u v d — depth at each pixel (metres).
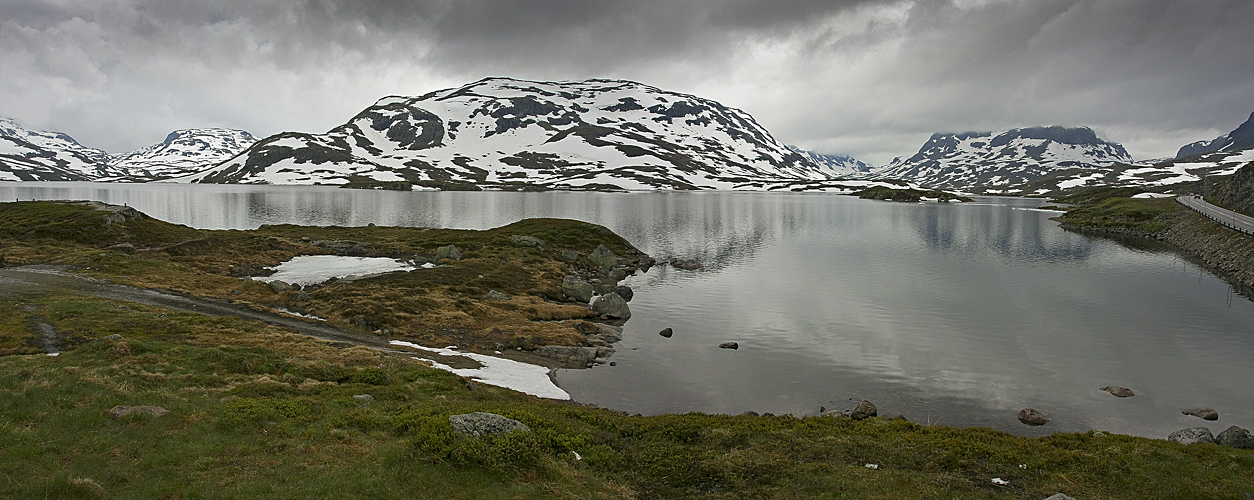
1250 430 31.30
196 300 50.31
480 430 21.02
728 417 29.20
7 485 15.09
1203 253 95.75
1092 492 20.20
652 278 78.25
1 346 30.33
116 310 40.19
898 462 22.72
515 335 47.03
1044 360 43.12
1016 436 27.73
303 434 20.92
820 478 20.92
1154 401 35.34
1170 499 19.77
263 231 100.94
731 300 64.12
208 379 26.86
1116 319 55.06
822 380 39.09
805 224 156.12
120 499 15.27
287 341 37.62
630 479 20.62
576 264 85.56
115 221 79.38
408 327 47.53
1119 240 122.19
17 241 68.62
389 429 22.38
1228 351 45.25
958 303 62.09
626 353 44.91
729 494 19.64
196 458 18.12
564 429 24.20
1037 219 178.75
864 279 76.50
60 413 20.06
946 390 37.25
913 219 175.75
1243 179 145.88
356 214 170.75
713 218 172.12
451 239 93.06
